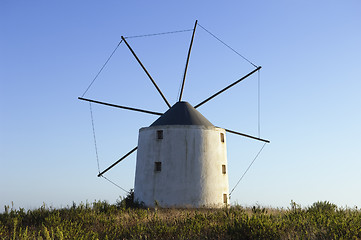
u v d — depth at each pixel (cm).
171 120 2758
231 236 1335
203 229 1462
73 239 1280
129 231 1460
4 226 1570
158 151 2672
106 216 1848
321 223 1433
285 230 1366
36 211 1869
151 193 2608
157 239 1368
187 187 2584
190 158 2641
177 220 1638
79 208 1958
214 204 2609
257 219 1398
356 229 1277
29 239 1288
